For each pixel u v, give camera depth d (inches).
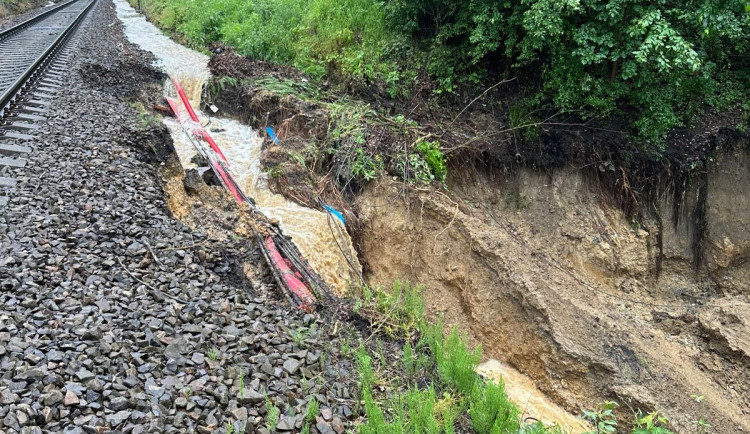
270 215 372.8
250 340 201.3
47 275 203.6
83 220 255.9
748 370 323.6
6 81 459.8
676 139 412.5
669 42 346.9
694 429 290.8
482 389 206.2
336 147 437.1
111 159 338.0
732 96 415.8
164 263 242.8
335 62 555.5
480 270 364.5
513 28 427.5
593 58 372.8
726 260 402.0
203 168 426.9
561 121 427.5
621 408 302.2
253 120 527.8
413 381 213.9
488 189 429.1
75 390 148.3
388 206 403.5
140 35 902.4
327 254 360.5
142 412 150.6
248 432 157.2
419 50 525.0
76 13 1156.5
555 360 322.0
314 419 169.9
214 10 836.0
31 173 291.7
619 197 409.7
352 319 255.8
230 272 264.2
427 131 448.8
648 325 363.9
